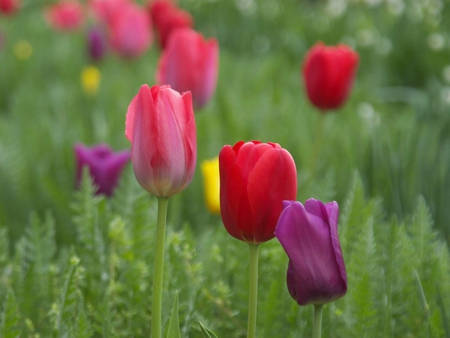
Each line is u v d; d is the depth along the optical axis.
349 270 1.11
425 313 1.07
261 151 0.97
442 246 1.24
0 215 1.57
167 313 1.11
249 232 0.97
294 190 0.97
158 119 0.96
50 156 2.03
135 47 2.64
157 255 0.98
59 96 2.92
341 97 1.65
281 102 2.81
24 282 1.13
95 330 1.10
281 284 1.15
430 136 1.71
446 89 2.43
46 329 1.10
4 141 2.08
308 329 1.11
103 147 1.39
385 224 1.29
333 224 0.95
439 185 1.39
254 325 0.99
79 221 1.20
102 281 1.17
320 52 1.61
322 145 2.18
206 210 1.78
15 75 3.54
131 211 1.22
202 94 1.51
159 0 3.03
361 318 1.08
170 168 0.96
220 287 1.14
